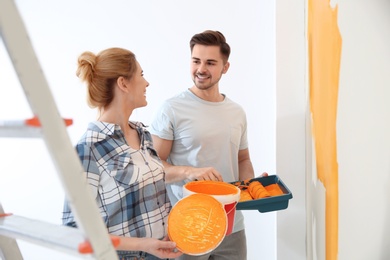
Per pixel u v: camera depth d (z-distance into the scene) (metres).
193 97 1.63
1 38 0.49
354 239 0.73
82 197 0.57
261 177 1.50
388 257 0.73
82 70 1.17
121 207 1.13
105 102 1.21
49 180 2.76
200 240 1.00
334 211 0.82
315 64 1.18
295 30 1.69
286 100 1.74
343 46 0.74
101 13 2.42
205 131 1.59
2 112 2.75
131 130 1.30
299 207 1.77
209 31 1.63
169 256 1.08
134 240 1.06
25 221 0.73
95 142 1.12
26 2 2.54
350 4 0.71
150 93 2.39
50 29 2.53
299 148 1.75
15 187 2.83
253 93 2.18
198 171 1.41
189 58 2.31
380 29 0.68
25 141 2.76
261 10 2.12
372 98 0.69
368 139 0.70
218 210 1.00
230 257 1.68
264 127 2.19
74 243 0.60
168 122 1.60
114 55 1.17
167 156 1.65
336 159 0.80
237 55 2.18
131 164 1.16
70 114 2.59
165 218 1.25
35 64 0.52
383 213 0.72
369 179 0.71
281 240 1.81
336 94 0.79
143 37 2.36
